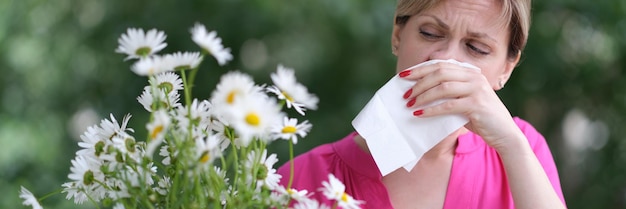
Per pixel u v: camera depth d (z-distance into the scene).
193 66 1.05
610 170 4.44
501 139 1.39
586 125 4.62
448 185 1.58
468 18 1.45
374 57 4.82
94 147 1.12
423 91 1.38
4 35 5.49
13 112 5.50
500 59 1.52
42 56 5.57
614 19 4.03
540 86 4.30
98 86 5.44
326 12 4.41
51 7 5.52
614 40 4.05
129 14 5.16
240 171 1.10
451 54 1.46
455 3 1.46
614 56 4.10
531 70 4.18
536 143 1.73
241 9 4.57
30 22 5.54
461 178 1.58
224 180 1.11
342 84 5.04
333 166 1.63
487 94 1.39
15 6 5.49
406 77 1.40
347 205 1.06
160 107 1.07
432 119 1.39
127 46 1.05
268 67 5.05
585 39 4.19
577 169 4.62
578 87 4.29
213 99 1.01
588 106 4.41
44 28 5.55
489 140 1.39
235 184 1.08
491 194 1.59
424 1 1.47
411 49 1.51
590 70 4.20
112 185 1.12
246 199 1.06
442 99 1.39
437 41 1.49
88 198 1.13
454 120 1.38
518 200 1.36
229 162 1.09
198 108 1.11
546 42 4.14
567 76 4.26
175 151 1.08
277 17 4.50
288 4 4.43
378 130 1.38
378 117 1.39
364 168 1.58
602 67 4.22
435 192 1.58
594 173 4.50
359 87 4.83
